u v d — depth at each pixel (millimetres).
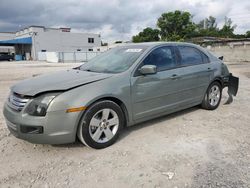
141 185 2793
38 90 3326
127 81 3914
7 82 11695
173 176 2951
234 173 2994
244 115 5348
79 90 3441
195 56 5281
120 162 3303
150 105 4297
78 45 62188
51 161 3352
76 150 3658
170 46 4809
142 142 3928
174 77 4605
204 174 2982
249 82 10617
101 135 3729
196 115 5316
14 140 4020
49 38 57656
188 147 3727
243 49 31734
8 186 2803
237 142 3900
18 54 59344
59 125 3295
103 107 3621
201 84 5266
